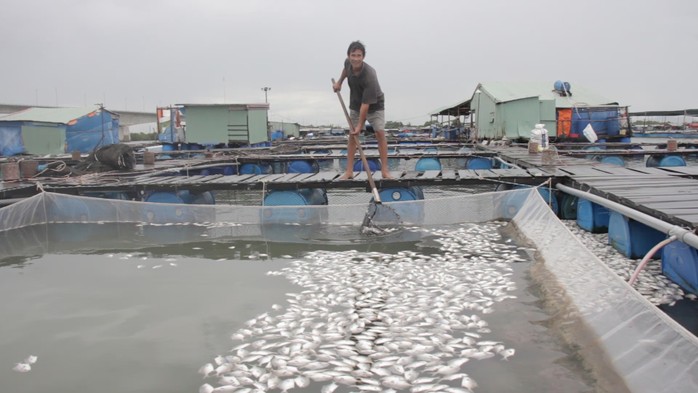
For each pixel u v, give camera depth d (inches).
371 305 153.9
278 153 687.1
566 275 167.0
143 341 134.6
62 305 163.3
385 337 130.6
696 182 253.9
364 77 266.8
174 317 150.9
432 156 509.0
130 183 319.9
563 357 119.4
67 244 248.4
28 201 288.5
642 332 110.7
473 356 119.4
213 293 171.9
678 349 97.8
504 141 712.4
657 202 191.9
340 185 302.2
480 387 106.6
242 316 150.1
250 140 826.2
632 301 118.9
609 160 519.8
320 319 144.1
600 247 227.6
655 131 1085.1
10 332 142.4
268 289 174.4
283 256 219.5
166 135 853.8
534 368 114.3
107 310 158.1
